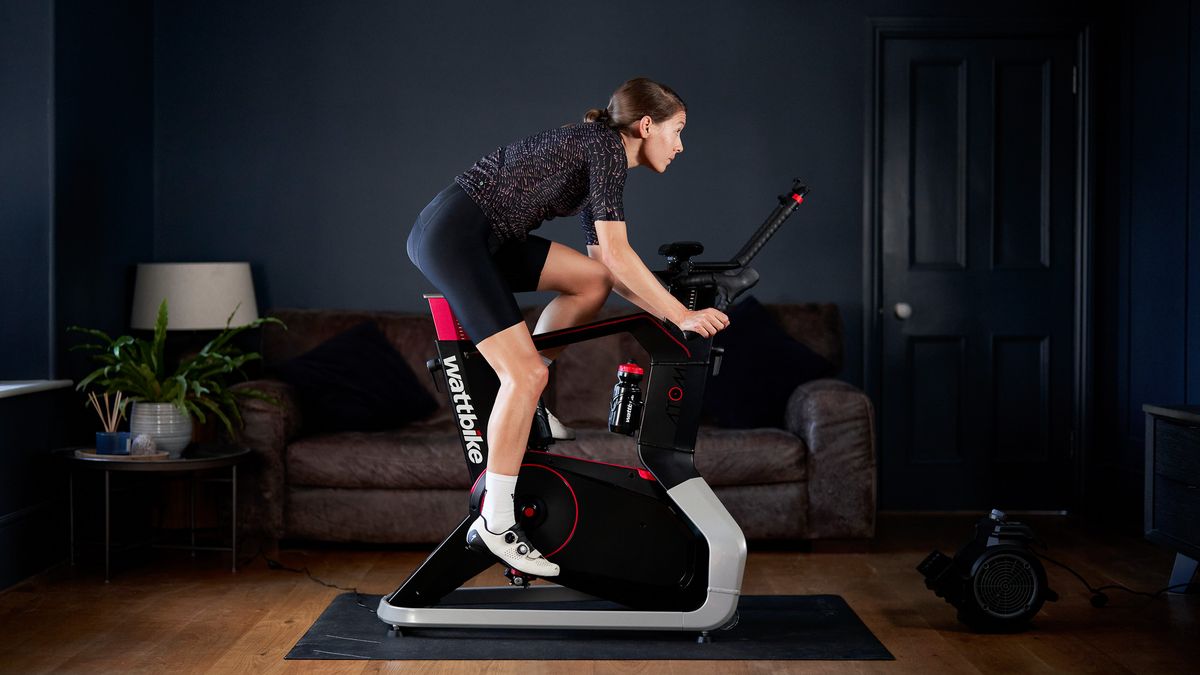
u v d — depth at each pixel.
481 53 4.77
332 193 4.77
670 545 2.82
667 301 2.67
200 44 4.73
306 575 3.58
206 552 3.92
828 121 4.81
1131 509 4.59
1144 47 4.55
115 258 4.32
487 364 2.88
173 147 4.73
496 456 2.67
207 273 4.33
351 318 4.51
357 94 4.77
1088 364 4.82
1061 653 2.75
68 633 2.92
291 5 4.75
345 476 3.83
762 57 4.80
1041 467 4.86
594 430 4.07
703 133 4.80
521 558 2.69
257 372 4.60
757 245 2.85
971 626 2.97
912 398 4.86
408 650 2.75
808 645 2.81
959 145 4.84
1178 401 4.29
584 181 2.76
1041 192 4.85
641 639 2.85
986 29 4.78
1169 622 3.03
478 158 4.79
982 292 4.85
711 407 4.29
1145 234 4.55
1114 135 4.80
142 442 3.54
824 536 3.90
